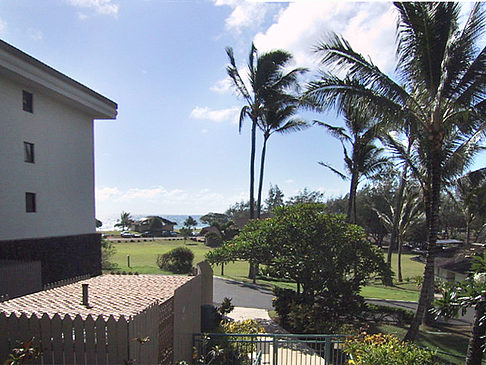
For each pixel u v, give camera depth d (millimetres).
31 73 14070
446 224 46156
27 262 12500
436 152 9883
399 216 27516
